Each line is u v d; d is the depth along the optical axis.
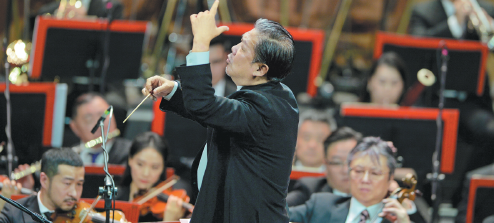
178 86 8.16
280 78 8.29
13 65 21.08
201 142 17.47
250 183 7.88
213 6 7.97
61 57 19.11
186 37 27.48
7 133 14.34
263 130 7.75
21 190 13.70
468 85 20.61
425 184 16.55
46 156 11.96
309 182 14.21
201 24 7.78
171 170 14.86
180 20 27.91
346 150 13.91
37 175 14.90
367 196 12.17
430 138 16.27
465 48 20.23
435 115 16.22
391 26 31.89
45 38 18.86
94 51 19.23
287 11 30.80
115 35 19.25
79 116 17.09
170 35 26.48
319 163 17.28
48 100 16.33
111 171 14.56
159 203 14.03
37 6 28.39
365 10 31.75
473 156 21.53
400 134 16.30
